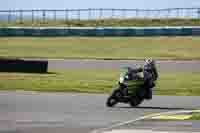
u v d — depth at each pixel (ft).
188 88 266.57
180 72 378.53
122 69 401.29
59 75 335.26
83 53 560.61
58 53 556.51
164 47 607.78
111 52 570.87
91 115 171.94
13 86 259.39
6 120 159.74
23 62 362.53
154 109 190.29
